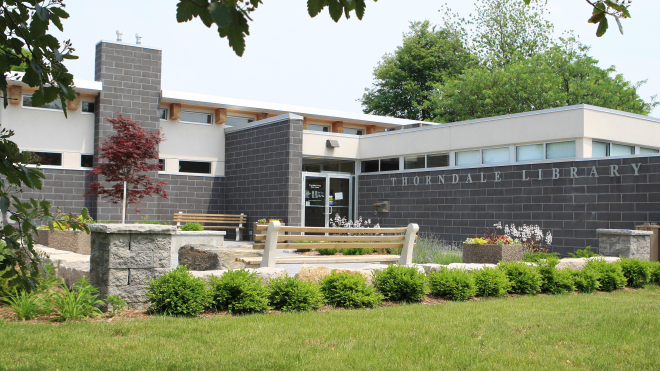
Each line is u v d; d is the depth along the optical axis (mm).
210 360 4184
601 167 13453
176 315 5980
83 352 4332
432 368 4125
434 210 17375
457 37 41969
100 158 17422
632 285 9680
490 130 16094
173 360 4160
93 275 6277
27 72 1972
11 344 4516
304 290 6574
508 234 13891
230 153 20891
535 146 15180
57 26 2014
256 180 19328
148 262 6207
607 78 33250
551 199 14445
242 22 1824
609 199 13273
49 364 3992
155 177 19328
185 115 20578
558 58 33469
